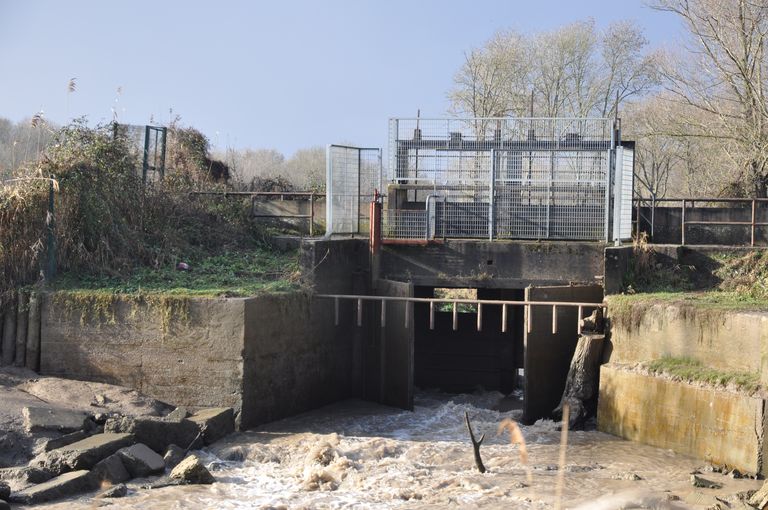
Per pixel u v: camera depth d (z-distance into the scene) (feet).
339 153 76.59
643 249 69.67
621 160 72.38
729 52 94.84
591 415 64.34
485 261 72.64
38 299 60.54
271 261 73.31
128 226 70.23
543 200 75.36
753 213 73.46
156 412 56.95
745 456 49.93
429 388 85.46
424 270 73.41
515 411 70.69
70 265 64.39
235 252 75.31
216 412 56.65
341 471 50.62
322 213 86.07
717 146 115.24
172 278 65.31
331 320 69.62
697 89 103.81
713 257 70.44
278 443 55.57
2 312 61.11
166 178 81.00
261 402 60.08
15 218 61.57
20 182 63.36
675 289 68.85
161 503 44.50
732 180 109.09
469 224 75.97
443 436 60.64
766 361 50.42
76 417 52.31
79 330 59.98
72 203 64.90
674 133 104.47
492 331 84.43
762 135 95.04
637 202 85.20
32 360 60.49
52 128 73.67
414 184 80.23
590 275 71.26
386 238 73.92
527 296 66.28
